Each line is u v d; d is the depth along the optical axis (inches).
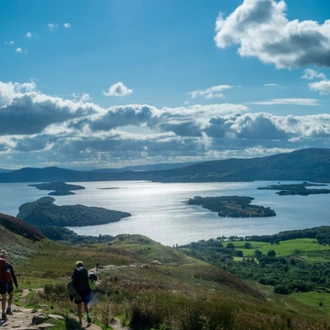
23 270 1589.6
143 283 1085.8
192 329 486.6
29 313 505.4
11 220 2719.0
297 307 2647.6
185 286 1284.4
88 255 2273.6
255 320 538.3
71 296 494.6
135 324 530.0
